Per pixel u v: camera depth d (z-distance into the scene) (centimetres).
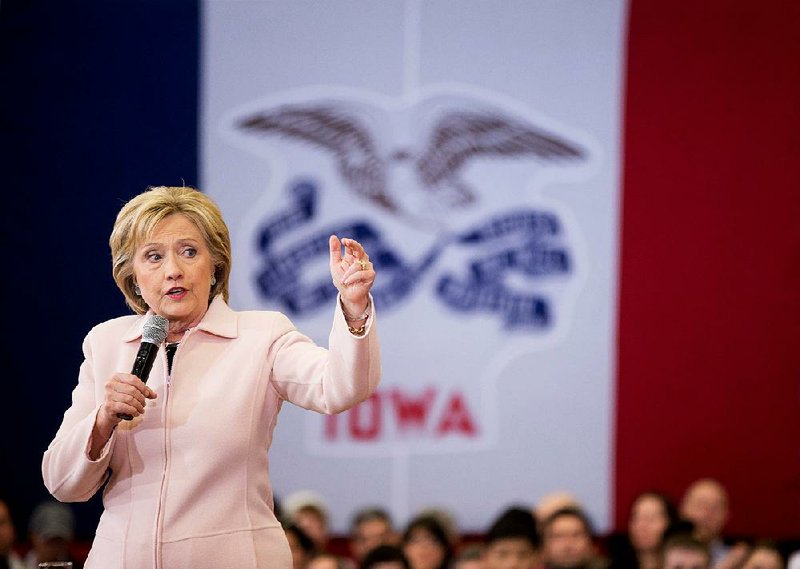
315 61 1752
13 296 1712
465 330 1741
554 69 1755
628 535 1554
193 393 539
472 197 1748
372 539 1508
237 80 1744
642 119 1753
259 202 1739
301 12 1752
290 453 1720
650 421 1748
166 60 1733
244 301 1731
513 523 1385
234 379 544
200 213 550
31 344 1712
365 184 1742
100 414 513
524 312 1745
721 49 1753
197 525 526
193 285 542
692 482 1748
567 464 1742
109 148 1722
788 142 1747
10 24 1712
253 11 1747
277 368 553
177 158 1731
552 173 1752
